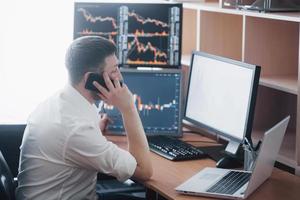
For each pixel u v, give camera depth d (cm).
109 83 262
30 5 407
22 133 309
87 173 257
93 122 252
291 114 341
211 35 358
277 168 290
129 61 341
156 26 338
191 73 317
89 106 255
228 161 276
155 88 327
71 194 256
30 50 413
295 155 288
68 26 414
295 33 323
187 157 289
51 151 251
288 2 310
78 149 247
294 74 324
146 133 326
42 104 262
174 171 273
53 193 255
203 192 240
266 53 320
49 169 253
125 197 325
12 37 409
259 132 328
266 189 250
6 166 255
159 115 327
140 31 339
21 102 418
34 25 410
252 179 235
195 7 351
